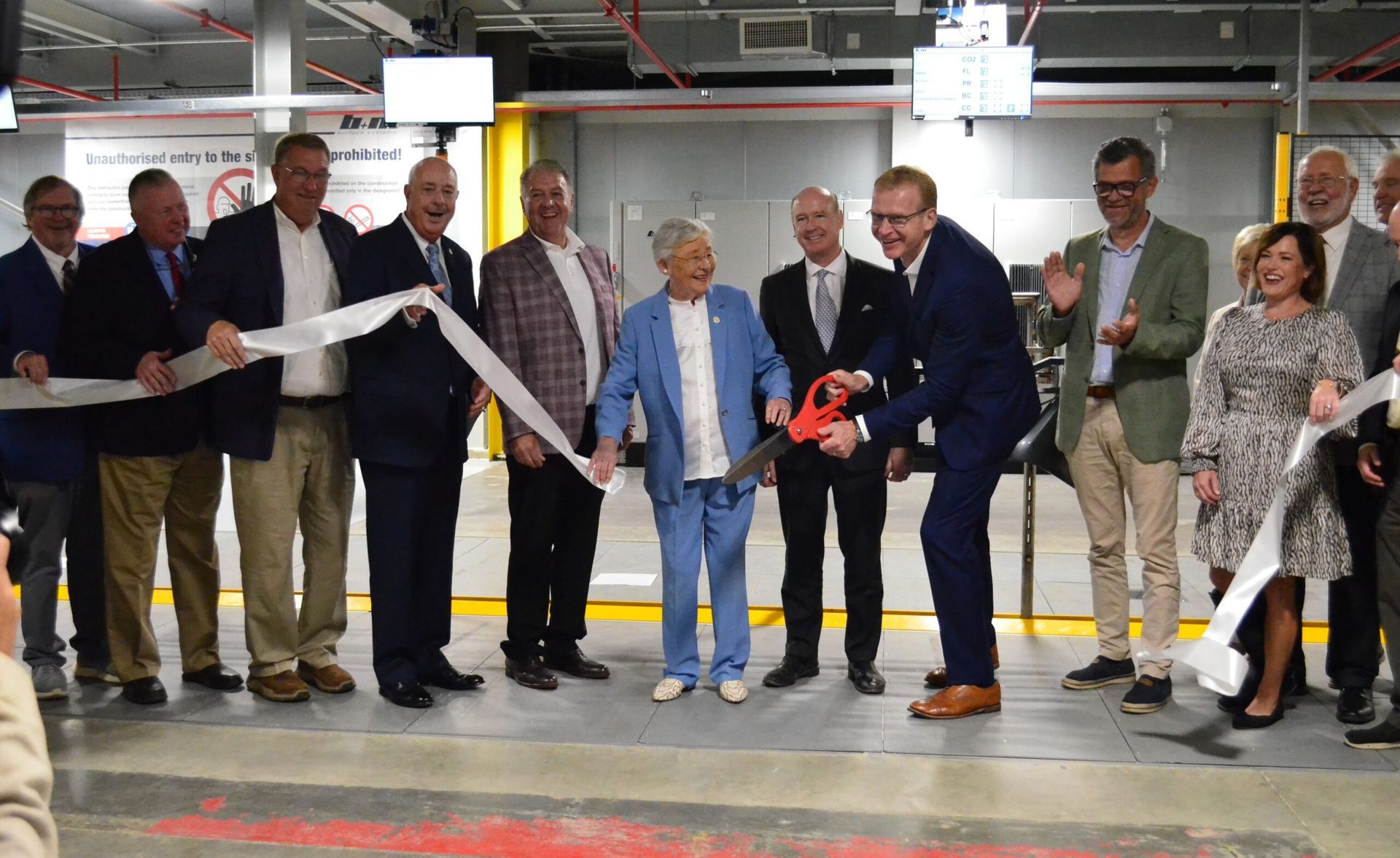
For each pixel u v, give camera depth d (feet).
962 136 35.32
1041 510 25.59
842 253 12.64
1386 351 11.20
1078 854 8.48
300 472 12.21
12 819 2.28
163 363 11.84
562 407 12.40
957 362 11.04
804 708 11.86
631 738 10.96
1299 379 10.77
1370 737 10.59
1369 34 30.76
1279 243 10.91
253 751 10.67
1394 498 10.47
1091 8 31.53
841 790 9.70
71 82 39.96
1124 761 10.34
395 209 34.81
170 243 12.34
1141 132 34.86
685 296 12.07
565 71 38.50
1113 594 12.55
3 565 2.60
